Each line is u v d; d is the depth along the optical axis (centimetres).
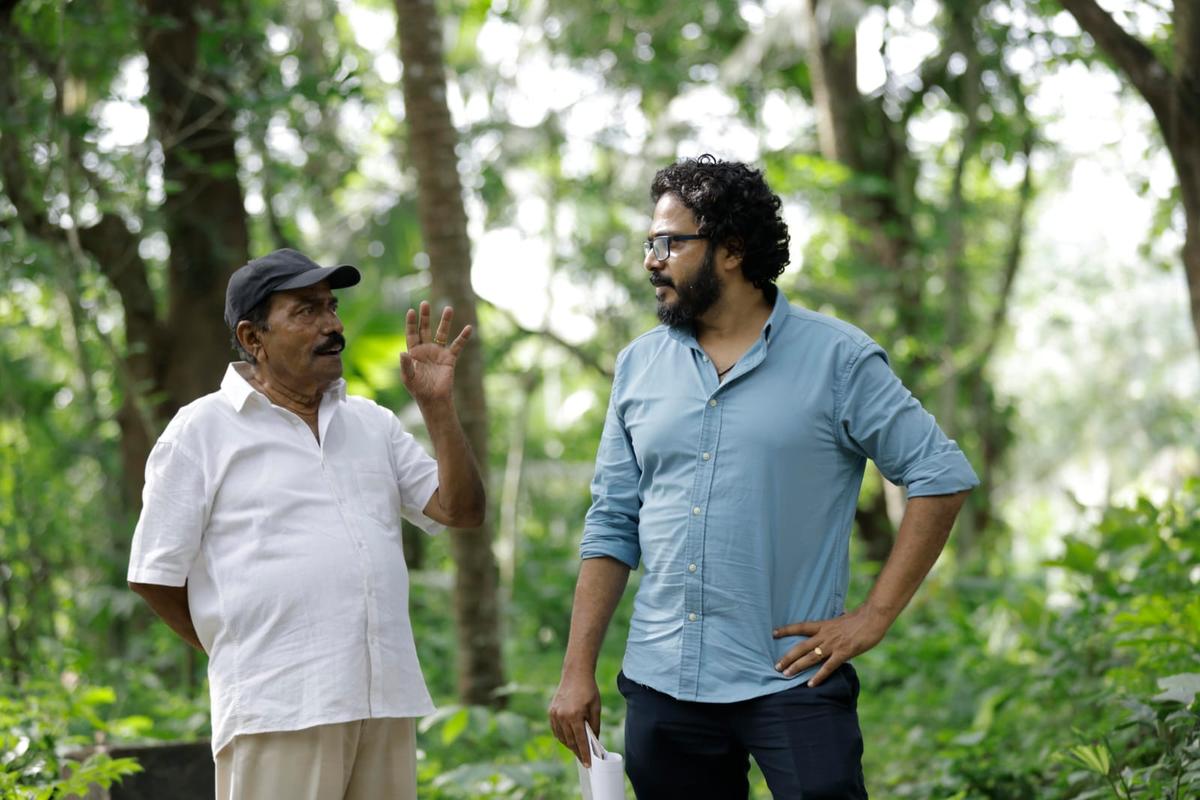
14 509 797
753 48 1172
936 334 1199
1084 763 389
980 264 1323
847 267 1155
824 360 318
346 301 1043
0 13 688
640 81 1233
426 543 1356
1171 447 2284
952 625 847
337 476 318
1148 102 543
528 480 1505
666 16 1214
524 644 1045
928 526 310
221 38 766
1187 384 2292
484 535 679
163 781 424
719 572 315
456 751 633
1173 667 469
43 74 741
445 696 843
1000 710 613
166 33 810
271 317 313
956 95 1193
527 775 480
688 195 321
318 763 304
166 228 818
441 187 665
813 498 317
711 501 318
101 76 804
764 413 317
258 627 305
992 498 1362
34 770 398
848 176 1077
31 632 717
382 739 317
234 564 307
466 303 667
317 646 304
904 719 709
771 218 323
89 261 790
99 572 874
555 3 1212
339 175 1020
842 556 321
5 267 716
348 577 309
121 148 741
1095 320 2119
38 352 1066
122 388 891
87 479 1017
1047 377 2353
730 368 325
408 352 325
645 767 330
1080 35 957
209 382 866
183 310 865
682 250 321
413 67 666
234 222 863
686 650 318
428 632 957
